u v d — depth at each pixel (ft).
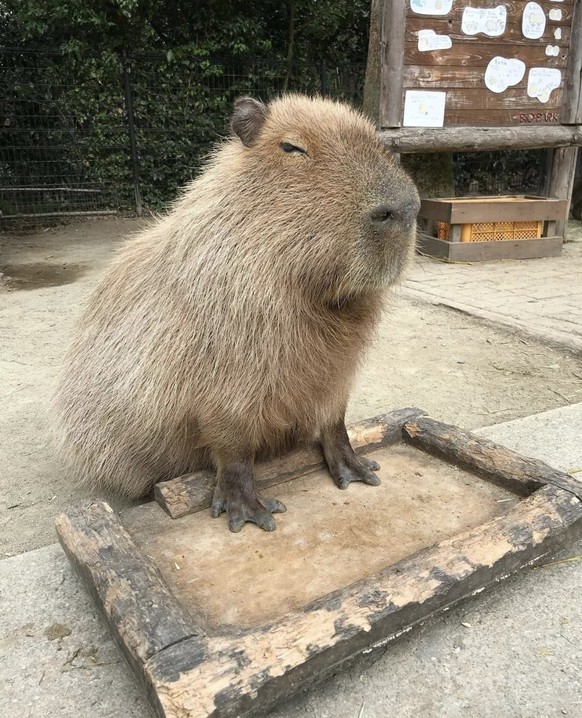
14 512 3.24
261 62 14.48
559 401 4.48
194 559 2.39
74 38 13.34
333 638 1.86
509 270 8.29
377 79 9.39
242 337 2.31
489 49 8.37
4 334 6.08
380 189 2.13
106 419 2.97
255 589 2.22
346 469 2.92
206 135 14.56
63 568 2.52
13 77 13.07
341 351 2.51
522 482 2.71
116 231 12.33
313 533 2.53
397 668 2.02
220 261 2.32
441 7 7.96
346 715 1.86
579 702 1.90
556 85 8.92
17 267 9.18
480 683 1.97
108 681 1.99
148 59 13.71
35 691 1.95
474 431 3.62
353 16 14.88
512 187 16.02
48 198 13.76
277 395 2.46
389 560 2.36
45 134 13.44
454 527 2.55
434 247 8.96
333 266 2.22
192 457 2.96
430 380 4.88
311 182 2.19
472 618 2.22
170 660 1.74
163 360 2.56
